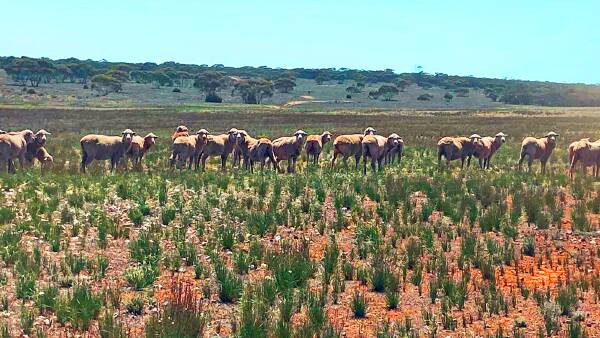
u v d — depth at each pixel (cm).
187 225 1523
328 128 5603
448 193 1922
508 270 1252
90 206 1675
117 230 1438
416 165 2814
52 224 1451
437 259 1289
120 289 1098
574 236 1489
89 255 1271
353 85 17862
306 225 1553
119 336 870
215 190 1934
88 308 962
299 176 2234
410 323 974
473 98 15650
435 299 1093
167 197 1803
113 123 6056
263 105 12112
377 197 1838
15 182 1962
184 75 16338
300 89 16975
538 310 1041
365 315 1019
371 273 1175
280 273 1135
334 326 960
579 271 1235
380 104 13425
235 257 1267
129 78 16475
